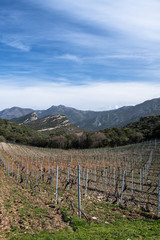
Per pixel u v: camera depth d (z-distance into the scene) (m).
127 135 84.69
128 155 48.16
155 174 27.17
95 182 23.81
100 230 9.37
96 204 14.56
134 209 13.43
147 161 37.16
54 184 21.88
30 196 16.06
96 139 83.75
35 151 67.94
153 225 10.40
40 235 8.62
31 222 10.26
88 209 13.07
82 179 25.66
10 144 79.81
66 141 89.06
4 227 9.42
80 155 56.00
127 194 18.11
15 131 112.62
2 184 19.89
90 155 54.84
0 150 58.84
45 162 43.44
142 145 62.34
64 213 11.76
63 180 23.64
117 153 54.50
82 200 15.21
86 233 8.93
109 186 21.66
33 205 13.48
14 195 16.03
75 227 9.73
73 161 45.06
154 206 14.27
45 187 20.00
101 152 60.47
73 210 11.66
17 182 22.42
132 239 8.23
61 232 9.11
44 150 72.44
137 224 10.55
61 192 18.00
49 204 13.87
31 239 8.19
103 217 11.66
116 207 14.02
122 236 8.56
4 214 11.16
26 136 108.75
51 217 11.15
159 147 52.44
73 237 8.41
